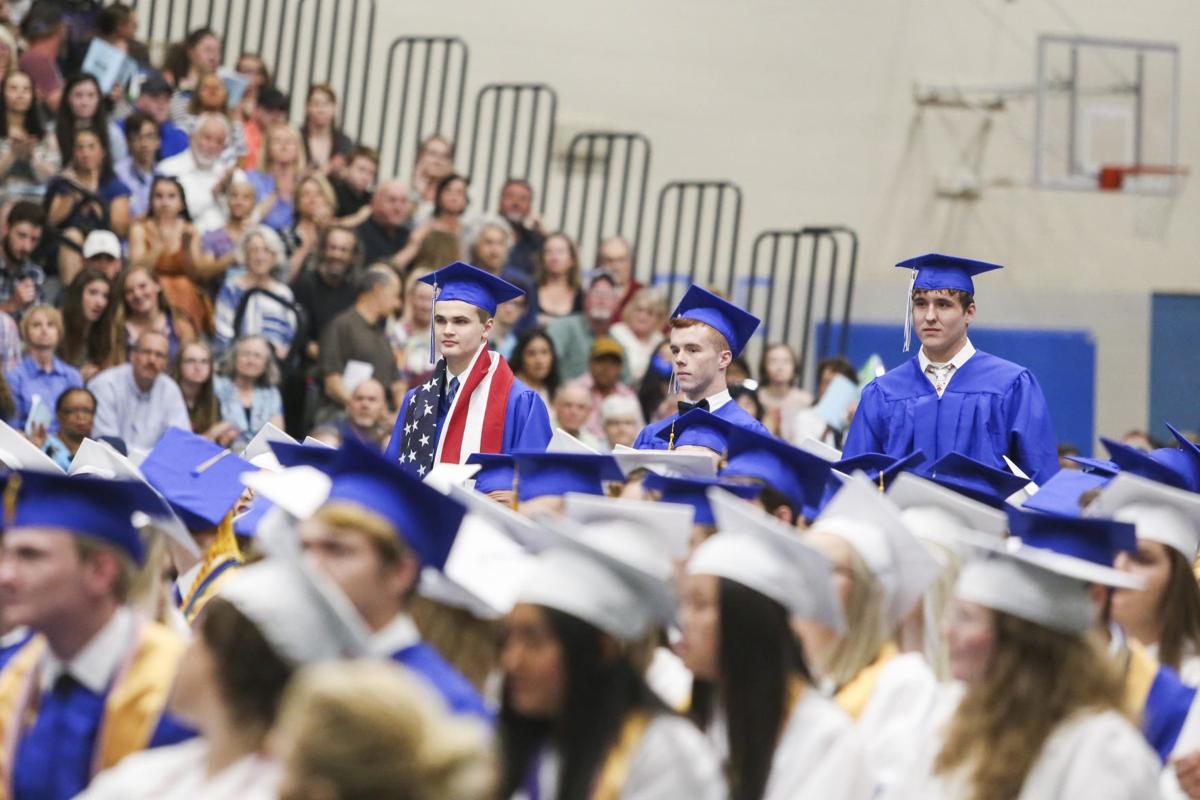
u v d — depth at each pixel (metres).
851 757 9.03
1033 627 9.16
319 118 36.28
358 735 5.62
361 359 30.27
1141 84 48.06
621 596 8.66
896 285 46.78
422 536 9.74
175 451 15.14
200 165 32.19
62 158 30.78
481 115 44.31
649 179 45.62
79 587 9.82
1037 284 47.91
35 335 26.33
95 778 9.70
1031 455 21.17
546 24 44.78
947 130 47.47
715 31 46.12
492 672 11.07
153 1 37.56
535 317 35.06
